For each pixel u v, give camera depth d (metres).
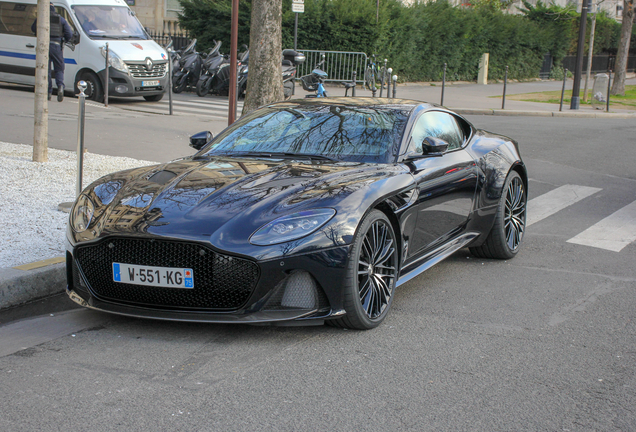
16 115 11.53
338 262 3.39
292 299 3.38
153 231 3.38
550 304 4.24
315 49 23.50
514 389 2.98
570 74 40.81
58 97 13.87
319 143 4.39
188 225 3.38
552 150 11.39
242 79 17.53
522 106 19.53
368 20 23.16
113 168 7.84
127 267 3.45
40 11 7.65
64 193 6.57
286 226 3.36
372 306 3.70
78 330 3.65
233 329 3.66
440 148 4.30
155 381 2.99
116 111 13.42
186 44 25.23
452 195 4.55
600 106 20.27
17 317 3.86
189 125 12.09
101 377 3.03
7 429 2.54
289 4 23.50
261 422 2.62
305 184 3.71
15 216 5.68
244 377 3.05
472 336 3.64
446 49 28.41
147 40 15.62
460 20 28.80
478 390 2.96
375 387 2.97
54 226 5.43
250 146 4.52
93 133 10.45
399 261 4.01
